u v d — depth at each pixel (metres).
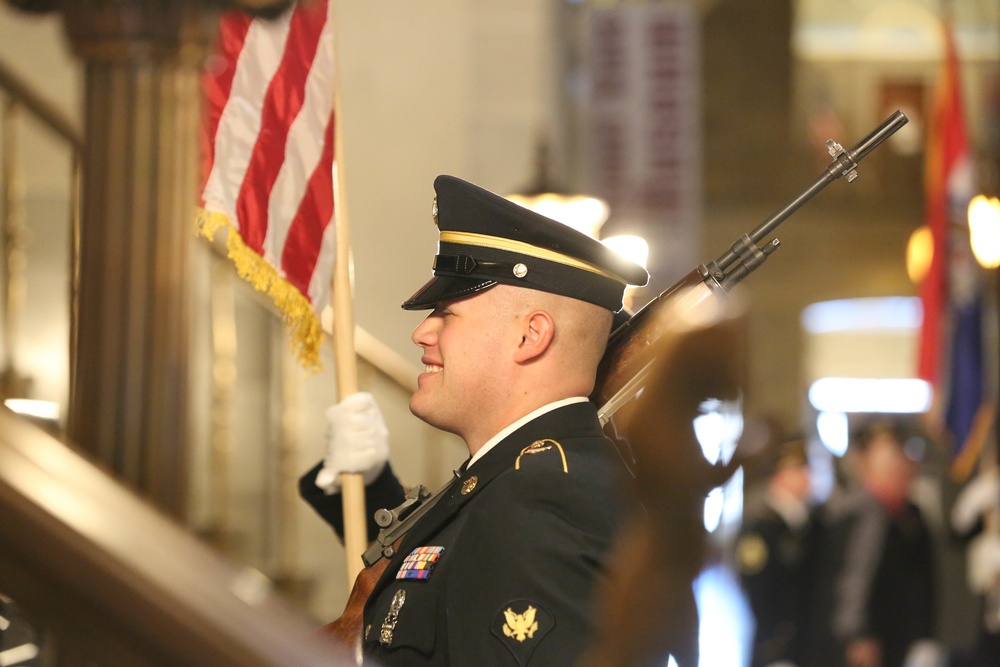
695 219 13.57
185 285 2.36
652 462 1.97
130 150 2.30
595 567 2.70
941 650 10.54
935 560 10.45
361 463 4.03
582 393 3.28
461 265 3.27
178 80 2.33
